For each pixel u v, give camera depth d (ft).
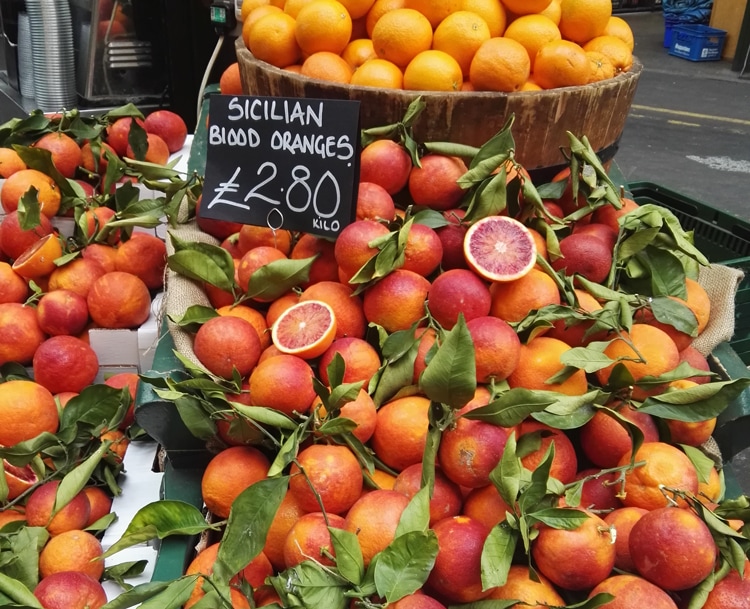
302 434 3.13
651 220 3.96
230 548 2.79
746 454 7.80
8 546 3.32
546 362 3.38
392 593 2.45
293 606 2.58
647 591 2.57
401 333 3.45
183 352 3.74
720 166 17.25
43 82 8.77
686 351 3.87
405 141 4.21
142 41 8.86
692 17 29.99
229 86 6.65
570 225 4.26
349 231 3.65
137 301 4.69
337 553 2.61
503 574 2.48
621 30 5.54
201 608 2.66
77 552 3.27
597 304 3.74
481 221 3.79
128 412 4.28
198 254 4.02
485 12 4.82
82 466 3.54
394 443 3.25
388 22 4.68
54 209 5.69
